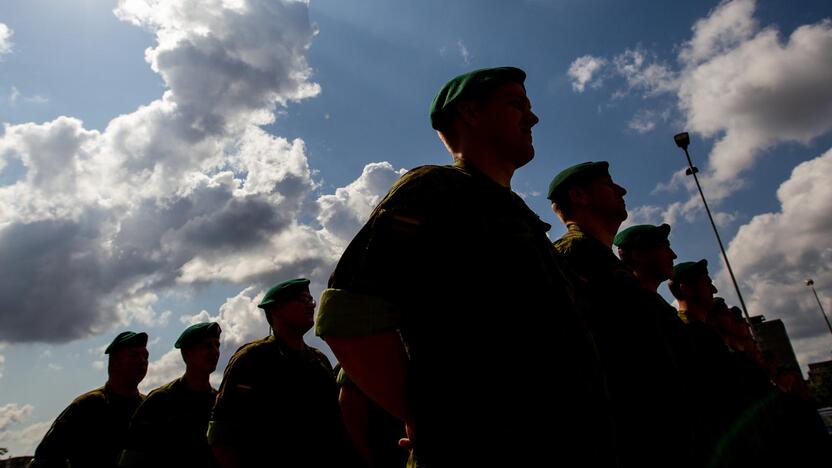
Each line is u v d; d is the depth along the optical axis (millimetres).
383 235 1279
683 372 2902
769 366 7492
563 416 1184
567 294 1449
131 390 5625
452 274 1262
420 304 1254
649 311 2672
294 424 3889
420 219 1290
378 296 1240
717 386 3746
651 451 2406
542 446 1128
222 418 3758
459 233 1306
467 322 1222
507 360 1193
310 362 4352
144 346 5711
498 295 1258
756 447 3719
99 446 5180
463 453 1116
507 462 1098
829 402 38531
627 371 2502
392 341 1235
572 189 3242
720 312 6043
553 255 1612
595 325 2578
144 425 4691
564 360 1265
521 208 1609
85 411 5266
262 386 3889
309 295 4469
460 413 1148
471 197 1402
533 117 1847
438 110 1856
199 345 5031
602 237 3195
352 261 1304
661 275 3934
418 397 1210
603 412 1312
